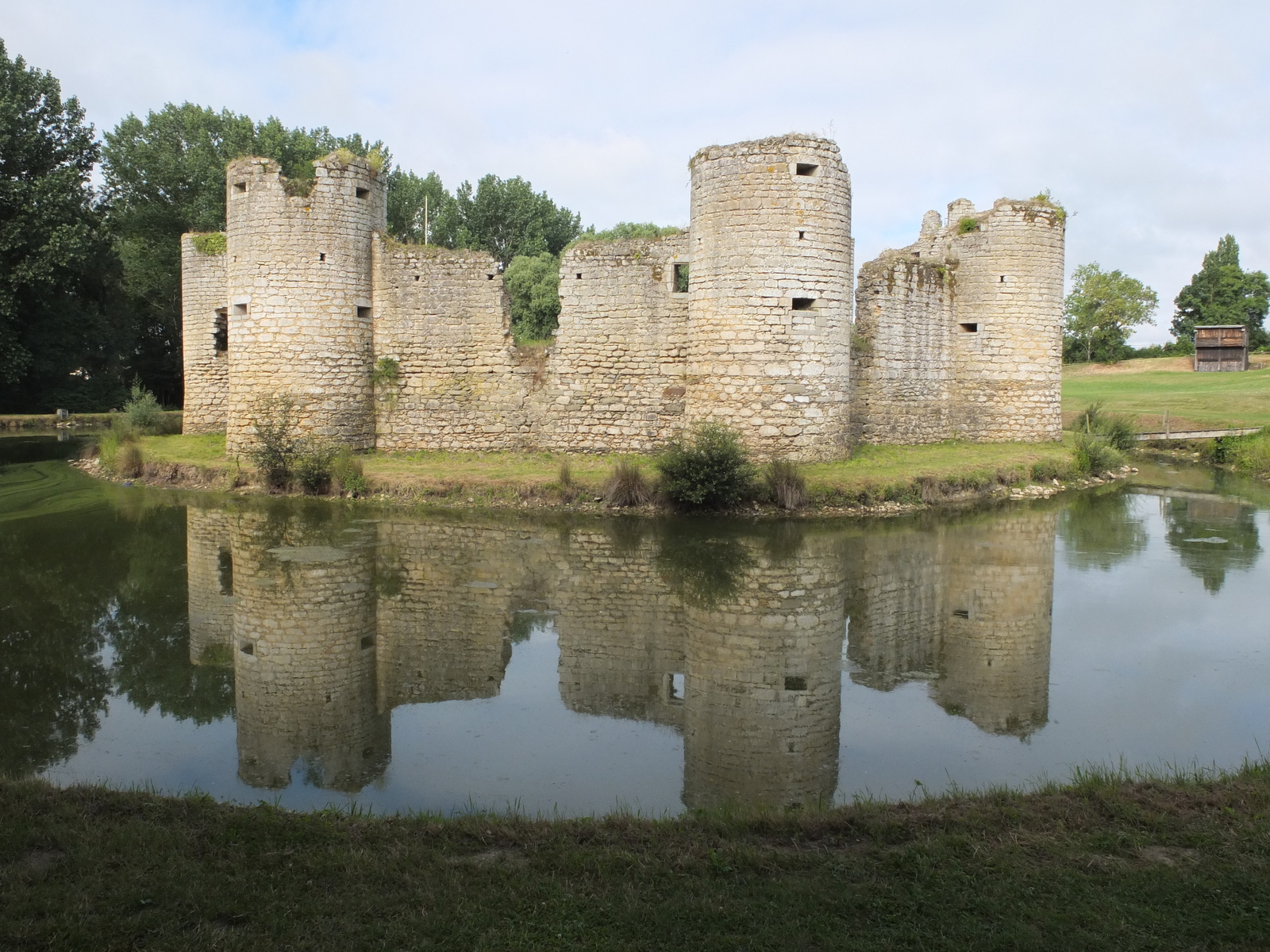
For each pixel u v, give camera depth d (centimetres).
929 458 2312
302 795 741
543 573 1421
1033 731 874
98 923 495
